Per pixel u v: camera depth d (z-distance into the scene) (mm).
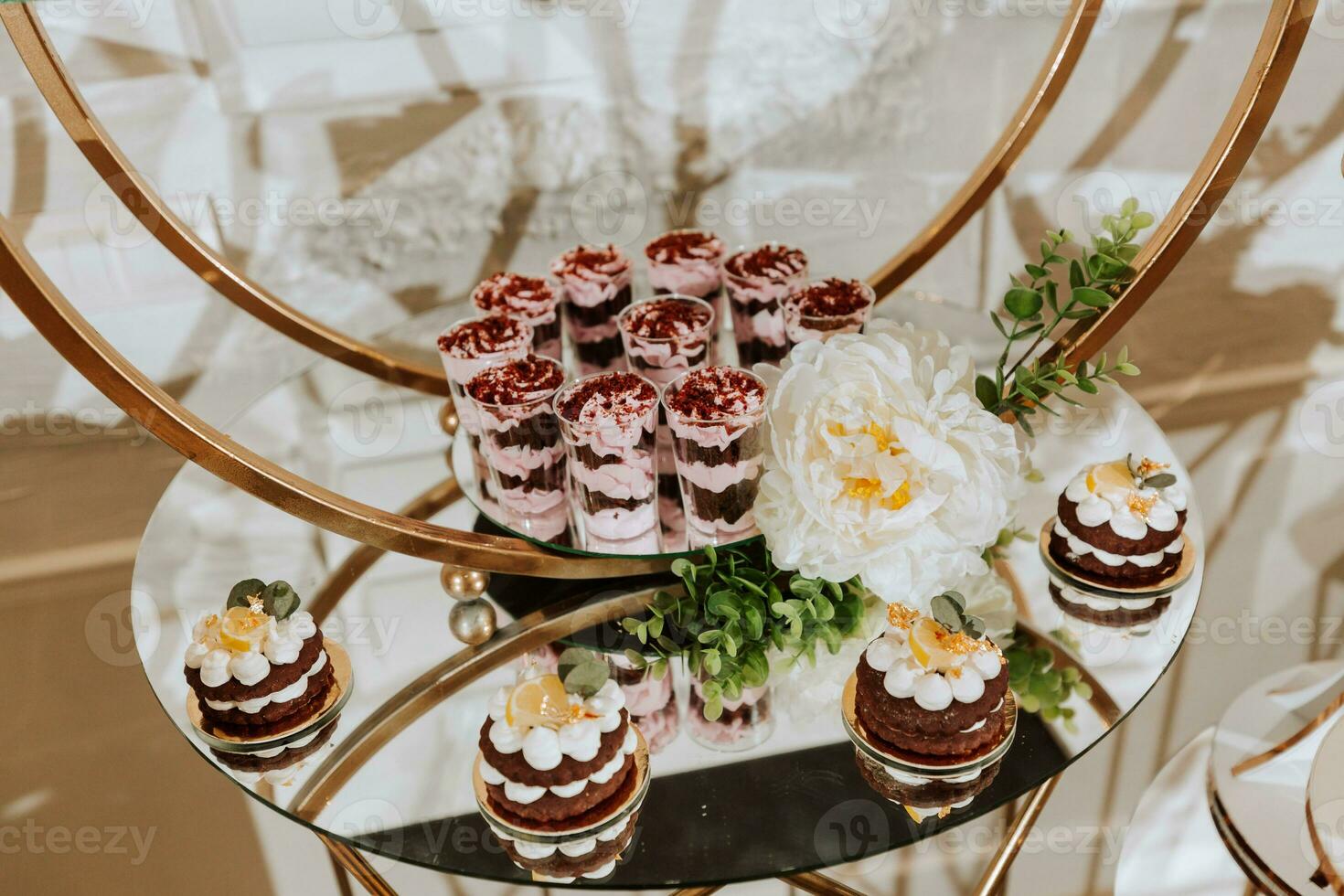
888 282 1189
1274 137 1631
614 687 692
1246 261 1713
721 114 1590
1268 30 818
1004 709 730
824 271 1716
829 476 752
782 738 734
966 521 768
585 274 1066
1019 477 835
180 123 1441
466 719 766
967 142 1655
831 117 1614
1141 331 1759
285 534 991
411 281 1617
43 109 1394
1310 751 1157
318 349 1137
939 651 700
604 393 845
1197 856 1163
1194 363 1775
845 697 756
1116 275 895
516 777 659
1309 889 1006
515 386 865
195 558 958
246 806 1276
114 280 1504
